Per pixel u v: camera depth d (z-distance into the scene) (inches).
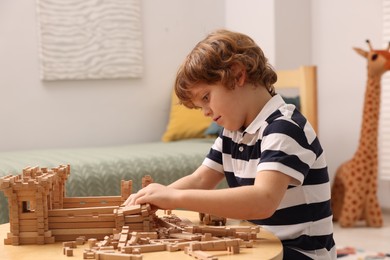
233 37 47.6
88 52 114.4
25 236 40.9
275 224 46.8
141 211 42.1
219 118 46.6
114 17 117.0
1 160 85.7
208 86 45.9
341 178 115.0
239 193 41.4
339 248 97.0
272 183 41.4
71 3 112.3
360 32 124.0
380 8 121.0
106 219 42.2
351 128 126.5
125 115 120.4
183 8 127.0
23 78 109.2
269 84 49.4
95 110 116.9
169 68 125.6
